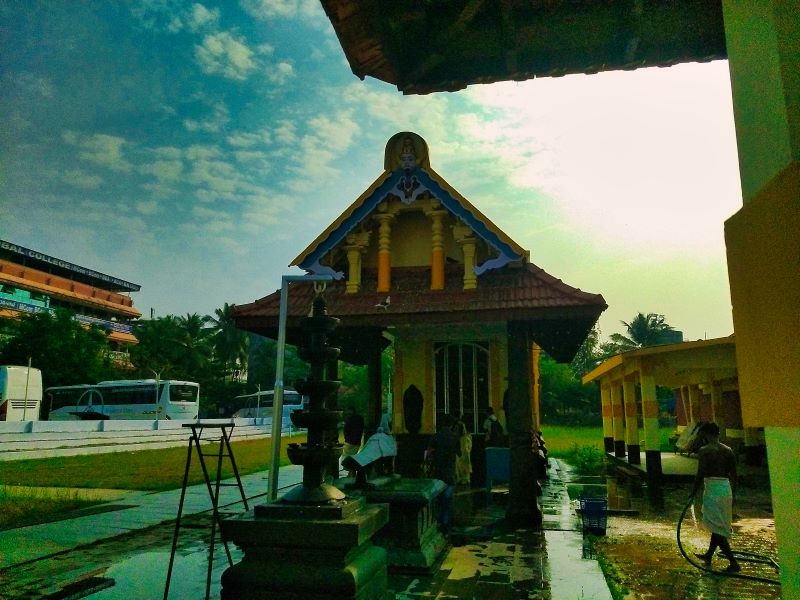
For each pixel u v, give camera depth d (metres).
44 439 26.17
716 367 13.69
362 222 10.23
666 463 18.66
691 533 8.53
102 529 9.27
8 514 10.48
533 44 3.71
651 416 13.70
